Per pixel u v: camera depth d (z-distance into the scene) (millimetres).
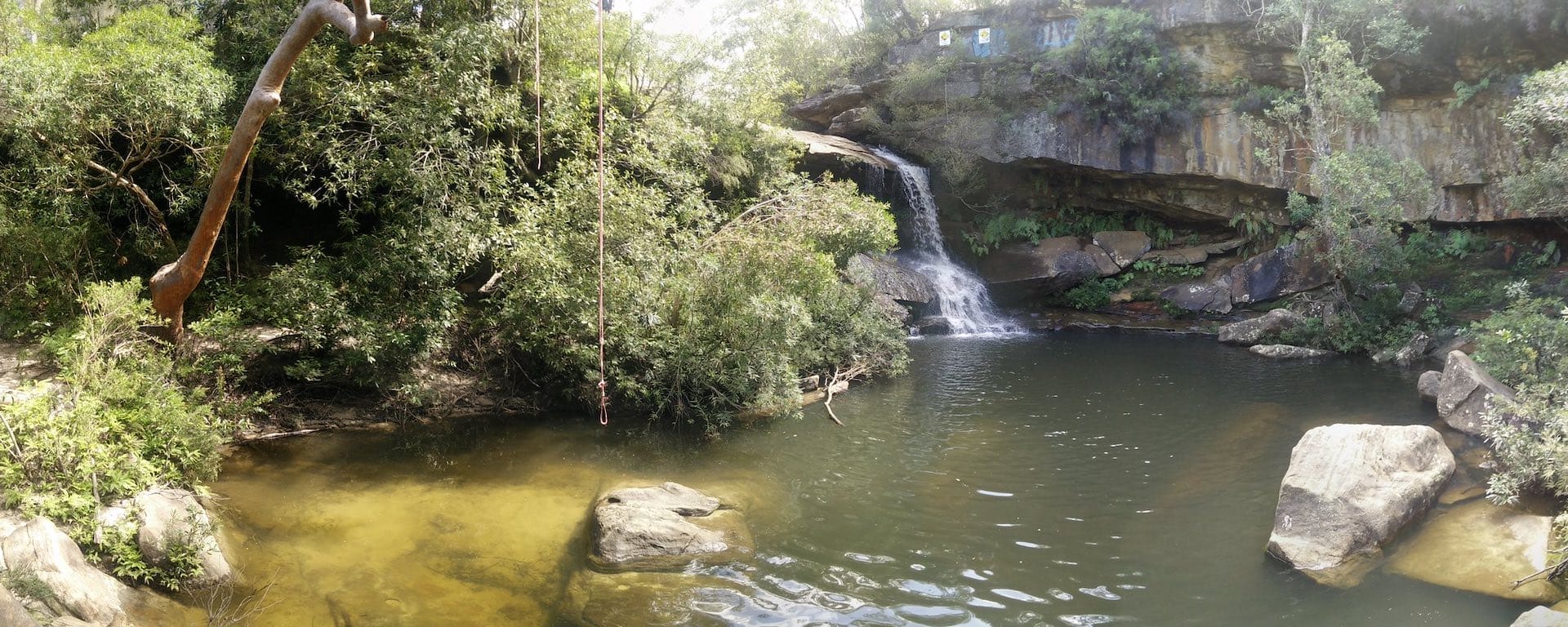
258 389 10711
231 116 11586
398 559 7086
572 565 7141
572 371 11867
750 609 6367
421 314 10695
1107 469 9883
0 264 10398
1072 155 23438
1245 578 6902
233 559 6797
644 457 10086
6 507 6324
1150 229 24422
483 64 11633
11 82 9266
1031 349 18703
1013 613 6363
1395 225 18188
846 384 14062
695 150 14695
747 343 11484
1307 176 20062
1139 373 15656
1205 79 21953
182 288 9414
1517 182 15695
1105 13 22578
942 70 25094
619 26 15453
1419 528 7434
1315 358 16875
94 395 7336
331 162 10805
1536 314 11359
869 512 8469
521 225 11109
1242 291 21703
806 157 21562
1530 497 7680
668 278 11922
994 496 8953
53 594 5406
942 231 25359
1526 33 17797
